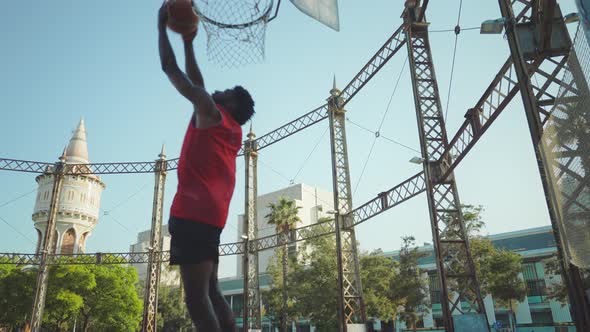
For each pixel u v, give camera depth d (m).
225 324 1.83
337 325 36.72
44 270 32.12
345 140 25.77
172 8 1.95
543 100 9.32
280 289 45.25
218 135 1.73
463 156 15.09
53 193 33.69
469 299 15.22
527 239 47.81
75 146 61.09
